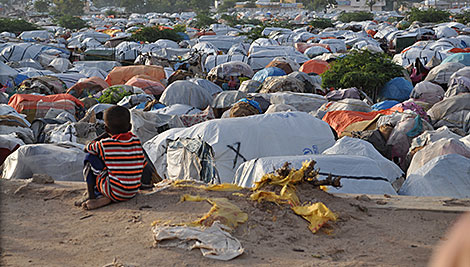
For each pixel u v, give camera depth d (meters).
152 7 191.12
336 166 8.12
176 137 12.51
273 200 5.36
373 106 20.75
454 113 17.88
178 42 63.25
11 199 5.82
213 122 12.23
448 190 8.39
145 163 5.89
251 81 27.55
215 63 38.84
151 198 5.66
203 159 11.71
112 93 24.67
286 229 4.88
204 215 5.00
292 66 34.22
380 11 182.38
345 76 26.08
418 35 60.31
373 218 5.32
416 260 4.23
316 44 53.25
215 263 4.12
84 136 15.36
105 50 48.41
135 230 4.84
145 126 15.79
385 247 4.54
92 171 5.62
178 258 4.21
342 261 4.22
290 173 5.80
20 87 28.19
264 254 4.33
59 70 39.53
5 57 43.62
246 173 8.71
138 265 4.07
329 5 185.25
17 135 14.85
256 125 12.09
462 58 29.23
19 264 4.04
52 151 10.41
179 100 24.30
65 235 4.77
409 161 13.27
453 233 0.99
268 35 74.75
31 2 141.62
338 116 17.78
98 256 4.27
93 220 5.16
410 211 5.52
